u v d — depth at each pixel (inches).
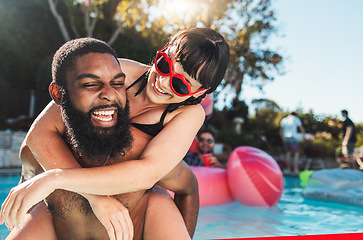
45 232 59.2
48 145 56.4
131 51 518.0
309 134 597.0
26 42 534.3
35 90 562.6
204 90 66.2
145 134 62.9
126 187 53.8
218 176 165.8
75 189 52.3
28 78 549.3
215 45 63.1
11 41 518.3
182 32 64.6
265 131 641.0
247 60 628.1
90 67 51.3
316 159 502.6
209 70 62.2
